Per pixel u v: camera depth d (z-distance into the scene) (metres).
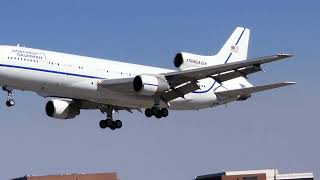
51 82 90.94
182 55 101.31
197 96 102.25
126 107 101.88
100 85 93.88
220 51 108.31
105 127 103.31
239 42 110.56
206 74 92.50
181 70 94.69
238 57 110.06
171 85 95.31
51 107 99.00
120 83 92.50
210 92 103.38
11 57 88.25
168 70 102.94
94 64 94.56
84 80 92.94
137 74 98.50
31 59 89.44
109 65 96.25
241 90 100.19
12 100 91.81
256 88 98.06
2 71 87.81
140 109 100.62
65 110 98.56
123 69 97.44
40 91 92.19
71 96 94.56
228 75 93.19
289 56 84.31
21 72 88.75
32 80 89.75
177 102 101.12
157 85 91.81
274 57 85.06
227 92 101.94
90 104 100.19
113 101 96.62
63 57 92.31
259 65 89.25
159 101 96.56
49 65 90.44
